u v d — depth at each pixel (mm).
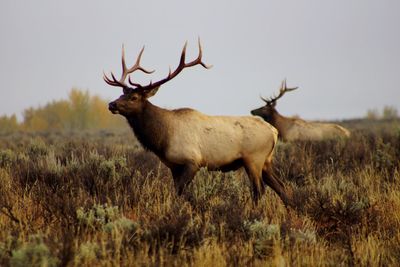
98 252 19578
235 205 26062
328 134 61719
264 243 21312
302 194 29125
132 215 24891
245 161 32094
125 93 31469
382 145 45438
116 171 31953
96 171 30734
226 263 19734
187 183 30516
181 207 25156
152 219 24141
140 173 32625
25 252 18031
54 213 23688
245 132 32031
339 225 25453
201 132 31391
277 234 22094
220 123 31906
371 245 22156
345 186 31031
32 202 25625
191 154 30859
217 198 28516
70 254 18469
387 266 20906
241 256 20109
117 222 21906
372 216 25797
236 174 35750
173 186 31484
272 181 32812
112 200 26734
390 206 27641
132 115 31391
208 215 24625
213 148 31422
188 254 20297
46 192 26984
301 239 22047
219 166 31875
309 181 35188
